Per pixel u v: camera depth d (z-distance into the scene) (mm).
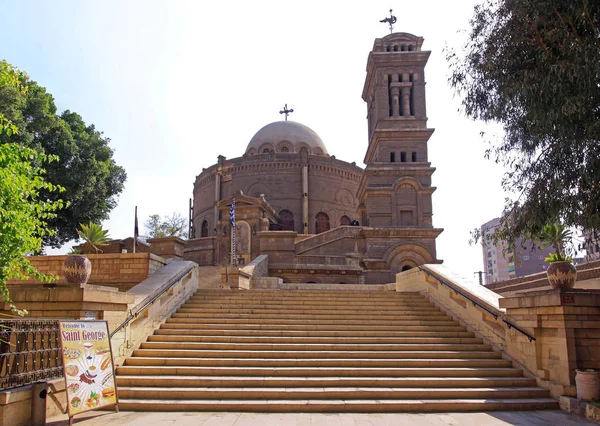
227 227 42594
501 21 11727
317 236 39000
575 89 9867
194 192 65875
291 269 35875
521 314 12352
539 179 11352
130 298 12688
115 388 10008
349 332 14352
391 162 40031
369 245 37844
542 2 10211
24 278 10477
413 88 41938
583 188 10539
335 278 36750
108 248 35125
